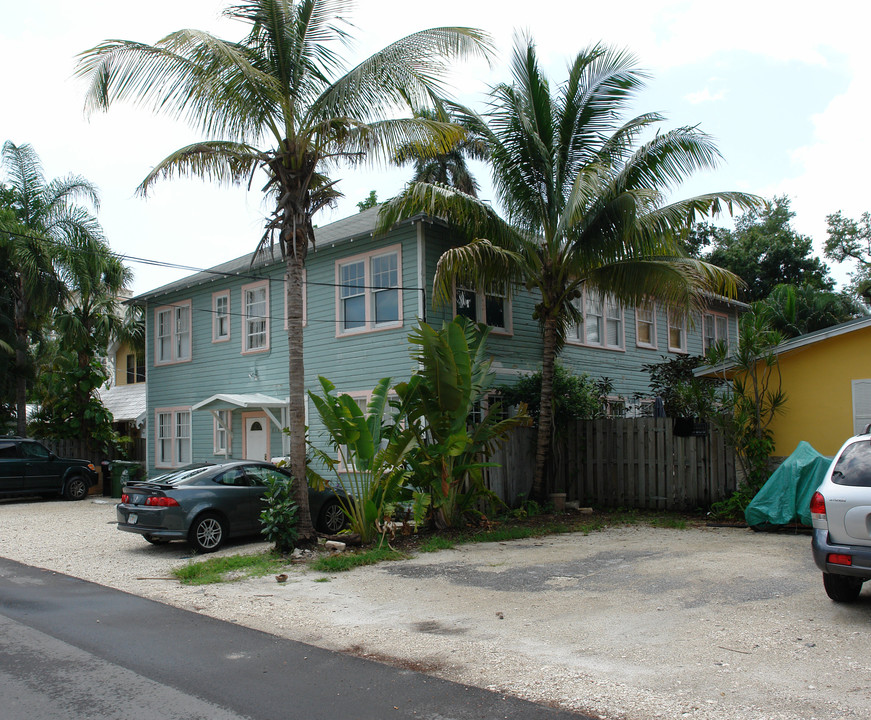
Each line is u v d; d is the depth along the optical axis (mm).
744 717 4438
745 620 6625
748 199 12586
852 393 12977
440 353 11656
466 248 12766
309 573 9586
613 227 13180
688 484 14617
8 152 22000
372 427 12117
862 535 6465
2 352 22453
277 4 10672
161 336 23328
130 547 12062
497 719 4516
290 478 11852
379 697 4934
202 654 6023
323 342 17594
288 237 11328
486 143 14367
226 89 10727
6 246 21109
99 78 10516
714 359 13930
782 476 12023
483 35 10914
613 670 5383
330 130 11133
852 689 4836
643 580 8500
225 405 17875
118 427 27438
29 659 5895
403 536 11992
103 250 22016
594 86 14055
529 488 15680
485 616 7125
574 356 19250
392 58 11031
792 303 23969
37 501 20750
